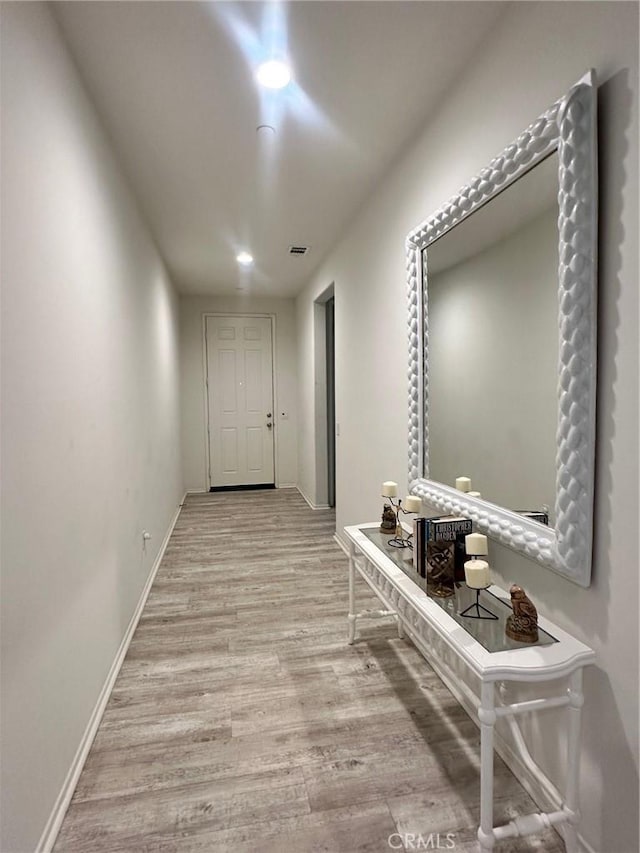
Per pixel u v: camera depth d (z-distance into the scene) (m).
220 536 4.29
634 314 1.08
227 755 1.66
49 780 1.34
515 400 1.54
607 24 1.11
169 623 2.64
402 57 1.72
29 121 1.31
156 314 3.82
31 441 1.27
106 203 2.17
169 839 1.35
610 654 1.17
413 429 2.26
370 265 2.96
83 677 1.67
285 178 2.70
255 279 5.16
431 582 1.62
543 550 1.35
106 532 2.03
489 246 1.66
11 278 1.18
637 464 1.08
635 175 1.06
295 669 2.18
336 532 4.15
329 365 5.18
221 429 6.27
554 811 1.37
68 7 1.47
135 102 1.98
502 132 1.56
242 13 1.50
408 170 2.33
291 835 1.36
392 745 1.71
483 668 1.17
